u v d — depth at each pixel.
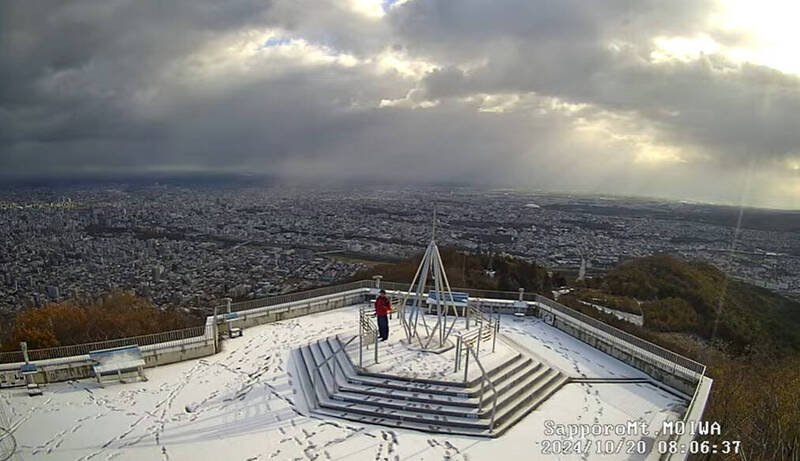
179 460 12.56
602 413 15.41
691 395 16.67
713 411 16.69
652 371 18.16
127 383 16.88
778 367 25.33
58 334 25.42
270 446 13.22
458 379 15.71
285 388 16.62
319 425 14.28
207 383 16.97
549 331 22.86
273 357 19.09
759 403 18.20
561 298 34.69
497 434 13.93
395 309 22.17
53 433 13.73
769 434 16.23
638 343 19.28
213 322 20.48
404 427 14.14
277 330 21.92
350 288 26.81
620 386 17.38
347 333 20.83
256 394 16.19
